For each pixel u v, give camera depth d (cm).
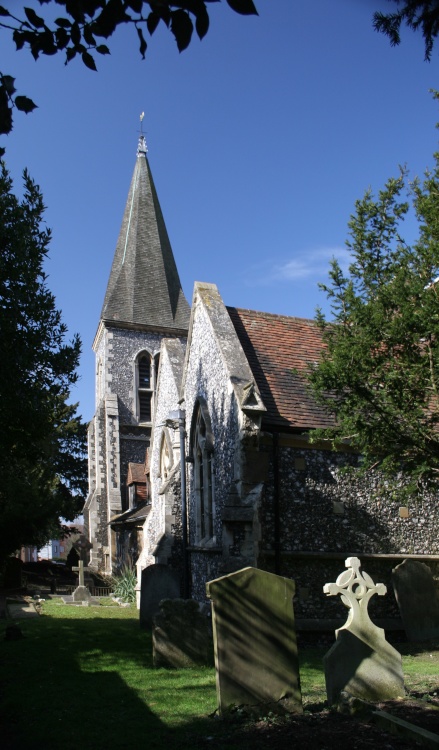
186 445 1783
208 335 1570
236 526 1199
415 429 876
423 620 1273
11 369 1066
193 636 969
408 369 887
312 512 1299
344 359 906
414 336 870
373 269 978
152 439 2348
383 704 696
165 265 3922
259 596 706
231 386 1366
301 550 1266
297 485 1306
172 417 1764
